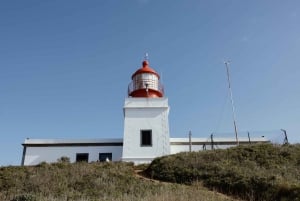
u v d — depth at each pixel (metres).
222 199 17.47
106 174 23.67
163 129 34.56
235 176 21.88
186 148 38.00
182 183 22.81
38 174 24.11
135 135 34.16
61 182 21.75
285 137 33.97
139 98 35.78
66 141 37.75
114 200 16.83
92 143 37.75
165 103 35.84
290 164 24.91
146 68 39.94
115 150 37.50
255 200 18.64
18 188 21.12
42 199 17.30
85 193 19.17
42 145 37.41
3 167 27.31
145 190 19.45
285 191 18.09
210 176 22.84
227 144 38.88
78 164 28.31
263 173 22.09
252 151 28.11
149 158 33.00
